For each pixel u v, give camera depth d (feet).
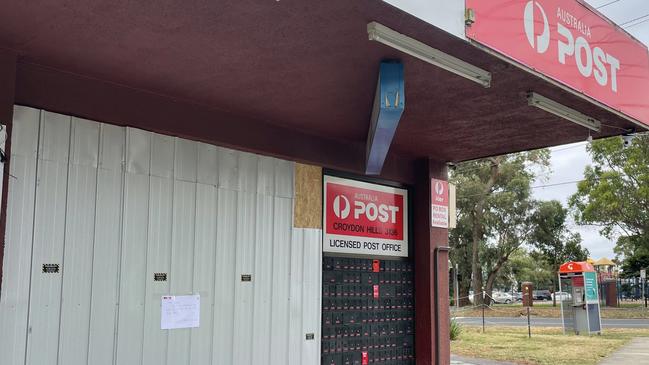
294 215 24.80
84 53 16.35
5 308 15.90
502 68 17.29
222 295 21.56
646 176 101.96
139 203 19.35
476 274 135.54
